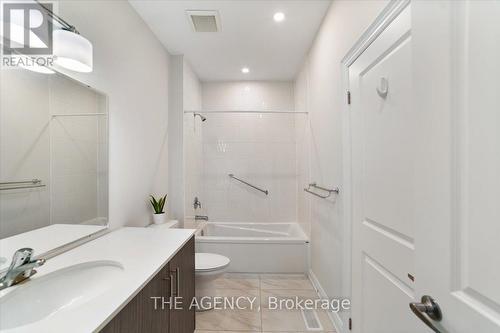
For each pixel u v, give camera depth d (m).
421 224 0.68
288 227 3.63
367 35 1.34
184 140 2.88
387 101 1.17
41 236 1.14
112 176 1.70
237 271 2.80
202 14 2.09
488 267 0.49
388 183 1.17
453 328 0.57
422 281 0.67
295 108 3.64
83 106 1.41
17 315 0.85
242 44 2.63
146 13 2.06
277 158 3.74
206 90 3.82
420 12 0.68
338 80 1.79
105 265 1.16
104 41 1.61
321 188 2.18
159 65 2.54
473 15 0.52
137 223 2.05
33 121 1.09
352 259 1.61
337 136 1.82
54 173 1.21
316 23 2.24
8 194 0.99
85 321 0.72
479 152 0.51
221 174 3.73
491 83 0.48
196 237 2.87
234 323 1.95
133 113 1.99
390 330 1.16
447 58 0.58
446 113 0.59
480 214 0.50
